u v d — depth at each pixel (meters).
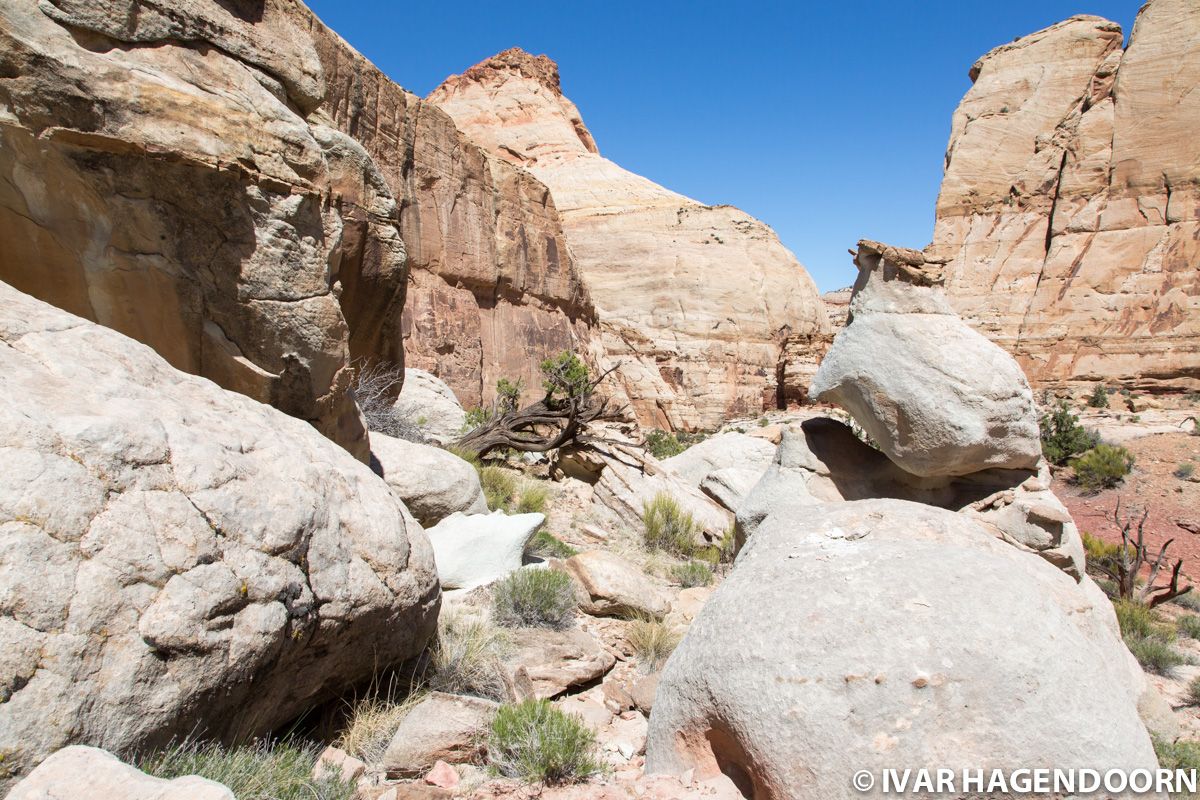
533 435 15.15
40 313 3.49
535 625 5.73
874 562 3.03
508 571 6.35
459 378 28.02
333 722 3.93
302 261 5.68
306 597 3.42
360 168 7.27
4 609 2.41
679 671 3.13
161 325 5.27
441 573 6.24
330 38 21.98
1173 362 42.81
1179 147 46.31
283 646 3.27
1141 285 45.34
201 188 5.02
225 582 3.04
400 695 4.28
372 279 7.73
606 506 12.28
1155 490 25.48
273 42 5.73
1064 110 53.75
